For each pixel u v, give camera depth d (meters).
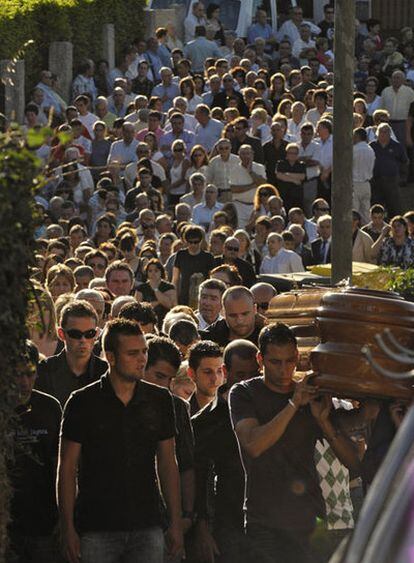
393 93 46.94
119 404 13.04
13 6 45.38
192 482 14.27
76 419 13.04
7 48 45.00
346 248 20.59
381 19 66.00
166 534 13.97
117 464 13.01
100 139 41.88
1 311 10.66
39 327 11.73
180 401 14.22
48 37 47.38
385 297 12.03
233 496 14.23
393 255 32.16
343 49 20.25
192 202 37.81
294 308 14.92
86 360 15.66
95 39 49.84
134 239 29.98
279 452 13.23
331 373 12.23
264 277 27.62
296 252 32.91
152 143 41.53
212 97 46.91
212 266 29.02
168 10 53.44
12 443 11.64
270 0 58.97
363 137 40.38
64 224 35.50
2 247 10.48
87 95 46.69
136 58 50.78
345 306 12.05
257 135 43.28
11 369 11.12
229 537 14.16
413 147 46.88
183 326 17.48
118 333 12.98
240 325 17.62
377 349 11.95
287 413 12.62
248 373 14.45
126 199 38.31
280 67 52.91
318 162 40.59
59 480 13.14
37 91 45.12
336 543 13.61
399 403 12.21
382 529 6.91
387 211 41.59
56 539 13.89
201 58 52.97
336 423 12.92
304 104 45.69
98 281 24.00
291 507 13.26
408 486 7.05
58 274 22.55
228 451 14.30
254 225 35.97
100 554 12.98
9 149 10.55
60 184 38.25
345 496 13.80
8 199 10.45
